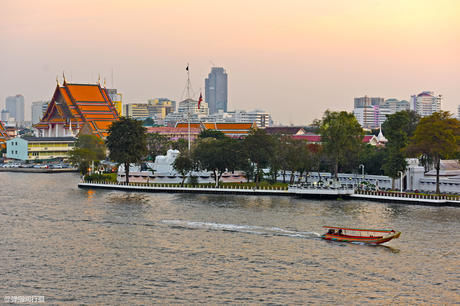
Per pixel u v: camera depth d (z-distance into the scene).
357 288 105.62
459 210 179.50
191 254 126.81
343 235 139.12
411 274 113.56
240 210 180.00
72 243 136.38
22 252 128.12
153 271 114.69
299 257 125.00
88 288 105.06
